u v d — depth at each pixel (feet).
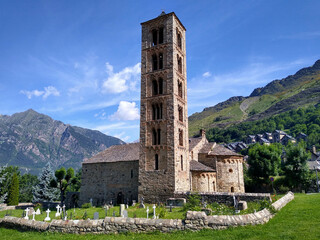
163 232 57.82
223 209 94.27
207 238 51.47
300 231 53.31
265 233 52.95
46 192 257.55
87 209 151.64
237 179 167.43
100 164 189.57
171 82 149.69
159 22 163.73
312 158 344.49
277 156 216.54
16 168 333.01
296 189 194.70
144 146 148.66
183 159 149.48
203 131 195.11
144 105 155.22
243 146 533.55
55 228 64.28
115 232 60.23
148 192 141.08
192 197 113.70
